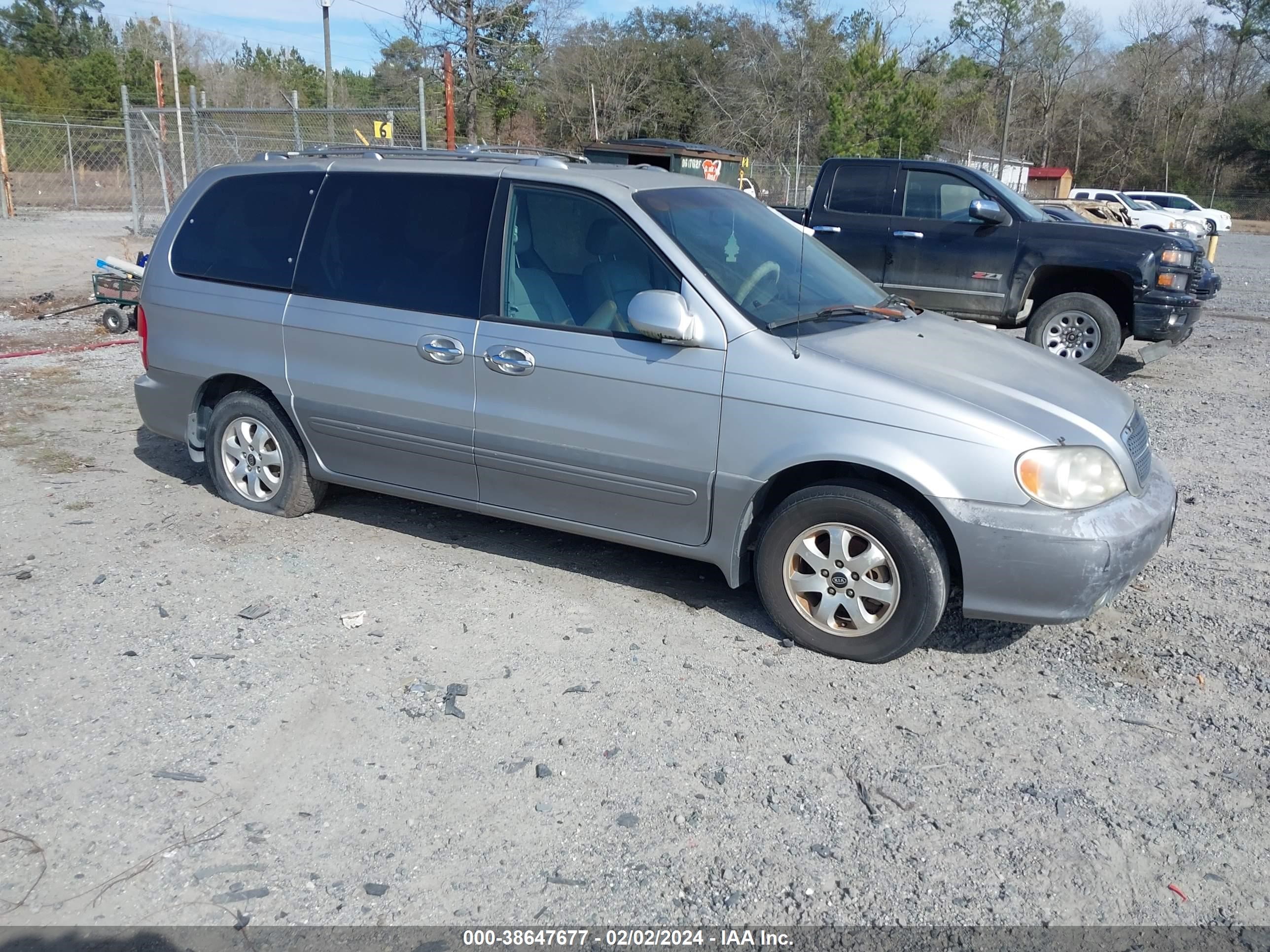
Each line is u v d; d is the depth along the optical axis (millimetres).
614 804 3336
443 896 2934
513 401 4711
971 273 10031
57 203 28438
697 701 3949
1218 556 5465
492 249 4809
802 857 3119
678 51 47500
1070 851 3176
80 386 8750
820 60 47844
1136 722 3881
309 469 5594
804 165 44281
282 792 3365
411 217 5055
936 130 41469
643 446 4445
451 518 5832
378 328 5031
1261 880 3076
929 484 3938
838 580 4207
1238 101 60375
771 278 4746
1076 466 3955
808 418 4133
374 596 4793
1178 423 8445
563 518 4816
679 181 5141
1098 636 4559
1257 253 31406
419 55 29797
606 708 3885
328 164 5367
